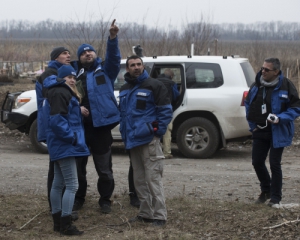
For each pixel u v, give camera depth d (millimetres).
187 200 6867
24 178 8438
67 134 5504
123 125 6121
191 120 10594
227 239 5562
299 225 5719
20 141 12852
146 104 5926
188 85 10594
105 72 6395
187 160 10508
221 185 8023
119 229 5980
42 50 31516
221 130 10477
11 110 11461
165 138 10602
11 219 6223
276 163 6426
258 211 6289
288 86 6332
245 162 10391
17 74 24969
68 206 5742
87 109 6285
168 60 10695
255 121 6492
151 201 6133
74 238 5684
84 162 6559
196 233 5770
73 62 6527
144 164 5961
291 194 7453
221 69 10516
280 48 27641
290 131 6395
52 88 5547
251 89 6590
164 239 5582
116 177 8617
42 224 6141
